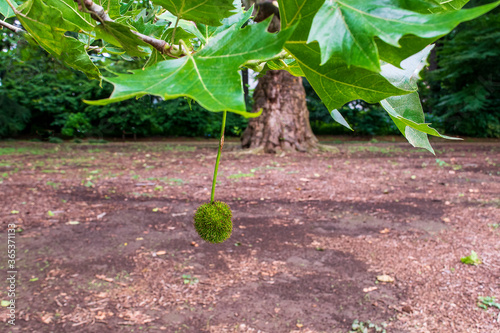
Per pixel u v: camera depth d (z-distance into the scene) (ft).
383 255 16.96
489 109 79.00
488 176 33.58
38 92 72.69
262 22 2.14
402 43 2.12
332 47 1.99
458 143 70.59
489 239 18.24
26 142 69.00
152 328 11.80
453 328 11.66
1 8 4.04
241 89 1.84
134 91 1.87
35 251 17.10
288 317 12.48
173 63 2.12
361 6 2.04
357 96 2.68
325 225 21.03
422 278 14.80
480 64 71.05
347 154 49.98
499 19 66.74
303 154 48.98
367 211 23.47
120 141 77.41
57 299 13.19
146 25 3.64
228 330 11.79
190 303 13.25
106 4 3.43
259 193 28.12
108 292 13.80
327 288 14.29
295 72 3.16
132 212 23.36
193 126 82.28
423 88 86.07
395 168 38.17
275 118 49.93
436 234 19.20
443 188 29.07
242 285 14.53
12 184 29.55
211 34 3.34
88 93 74.13
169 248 17.88
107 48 4.28
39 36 3.52
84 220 21.62
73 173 35.50
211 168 38.81
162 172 36.58
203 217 4.10
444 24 1.79
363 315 12.54
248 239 19.06
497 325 11.69
